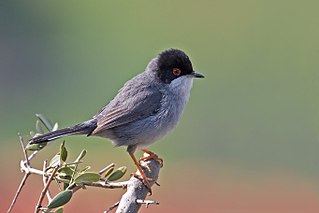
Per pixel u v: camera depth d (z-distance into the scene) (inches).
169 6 977.5
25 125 714.2
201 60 847.1
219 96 764.0
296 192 593.6
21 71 821.2
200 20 946.7
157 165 283.4
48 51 863.1
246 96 754.2
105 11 950.4
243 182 609.3
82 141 631.8
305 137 666.2
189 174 614.9
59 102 771.4
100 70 832.3
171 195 560.4
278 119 704.4
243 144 682.8
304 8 920.3
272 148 667.4
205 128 705.6
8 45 864.3
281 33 875.4
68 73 824.3
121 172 225.8
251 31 900.0
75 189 222.2
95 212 473.1
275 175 625.9
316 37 855.1
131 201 228.5
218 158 661.9
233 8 962.7
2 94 777.6
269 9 936.9
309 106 709.9
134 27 930.1
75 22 918.4
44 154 480.7
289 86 751.7
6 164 594.2
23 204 496.7
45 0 935.7
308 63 796.6
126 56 869.2
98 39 896.9
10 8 906.7
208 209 550.6
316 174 624.1
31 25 900.6
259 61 820.0
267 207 562.6
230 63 839.1
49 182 210.5
